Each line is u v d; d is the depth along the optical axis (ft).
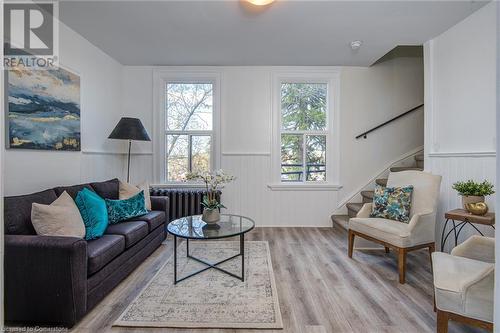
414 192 8.73
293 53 11.49
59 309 5.39
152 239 9.57
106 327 5.53
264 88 13.28
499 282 2.31
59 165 8.66
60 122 8.66
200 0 7.55
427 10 7.95
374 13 8.15
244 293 6.85
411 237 7.55
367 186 13.46
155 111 13.21
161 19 8.61
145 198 10.51
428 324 5.66
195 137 13.60
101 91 11.23
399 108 13.50
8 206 5.91
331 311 6.12
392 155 13.52
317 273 8.06
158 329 5.50
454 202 8.93
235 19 8.57
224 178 8.77
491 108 7.66
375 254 9.59
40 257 5.34
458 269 5.07
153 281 7.49
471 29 8.25
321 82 13.52
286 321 5.76
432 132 9.92
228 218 8.91
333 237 11.64
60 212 6.36
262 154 13.35
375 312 6.08
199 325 5.60
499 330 2.31
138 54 11.66
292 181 13.67
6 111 6.83
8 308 5.43
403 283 7.43
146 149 13.33
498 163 2.29
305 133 13.69
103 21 8.72
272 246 10.48
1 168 2.88
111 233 7.61
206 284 7.32
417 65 13.47
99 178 11.03
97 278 6.24
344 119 13.38
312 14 8.22
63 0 7.51
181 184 13.33
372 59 12.20
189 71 13.16
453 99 8.99
